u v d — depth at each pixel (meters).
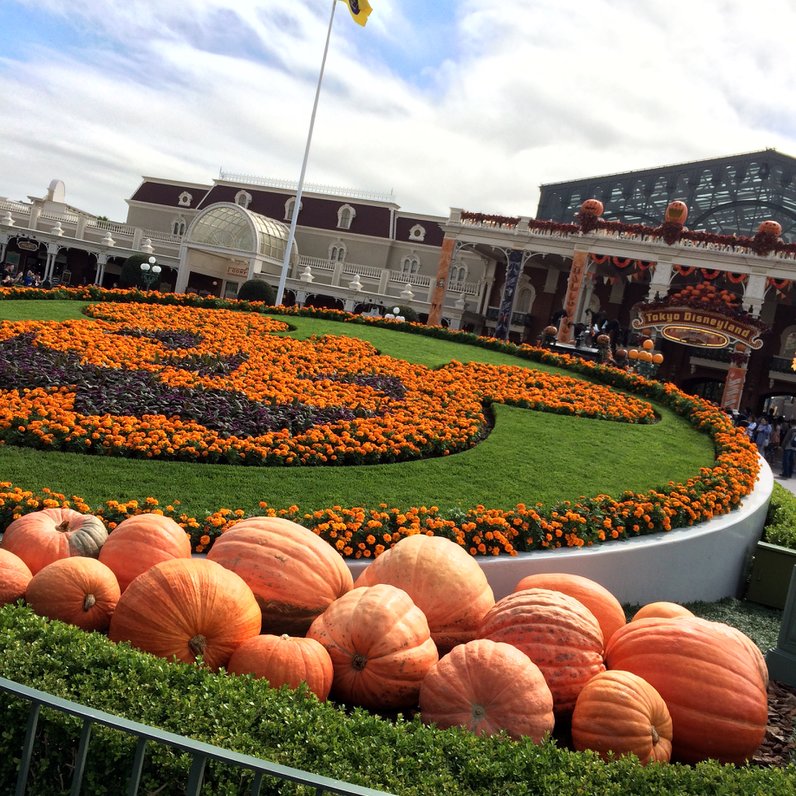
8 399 10.66
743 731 4.78
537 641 5.09
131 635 4.72
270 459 9.74
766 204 47.25
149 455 9.44
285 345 18.22
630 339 45.97
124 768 3.21
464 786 3.37
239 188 64.69
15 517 7.04
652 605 6.02
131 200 67.62
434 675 4.64
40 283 43.12
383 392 14.27
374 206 60.47
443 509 8.51
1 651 3.76
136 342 16.59
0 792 3.27
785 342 45.00
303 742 3.40
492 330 51.62
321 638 4.95
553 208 57.03
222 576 4.98
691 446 13.38
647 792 3.58
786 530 10.23
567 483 10.12
